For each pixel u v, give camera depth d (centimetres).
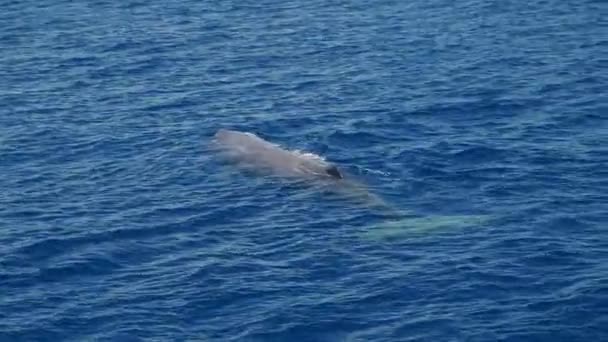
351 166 3756
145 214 3406
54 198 3556
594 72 4709
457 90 4528
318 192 3516
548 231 3198
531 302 2789
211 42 5378
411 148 3894
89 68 4994
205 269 3027
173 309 2812
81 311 2809
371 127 4119
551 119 4153
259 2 6144
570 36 5272
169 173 3738
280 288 2908
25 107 4472
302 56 5109
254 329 2706
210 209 3431
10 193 3597
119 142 4053
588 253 3047
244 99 4522
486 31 5403
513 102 4353
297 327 2711
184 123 4244
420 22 5612
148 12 5962
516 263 3002
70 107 4462
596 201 3397
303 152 3906
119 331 2706
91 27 5681
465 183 3581
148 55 5172
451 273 2955
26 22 5803
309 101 4459
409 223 3288
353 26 5597
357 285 2912
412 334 2662
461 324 2697
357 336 2669
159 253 3144
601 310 2733
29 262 3084
